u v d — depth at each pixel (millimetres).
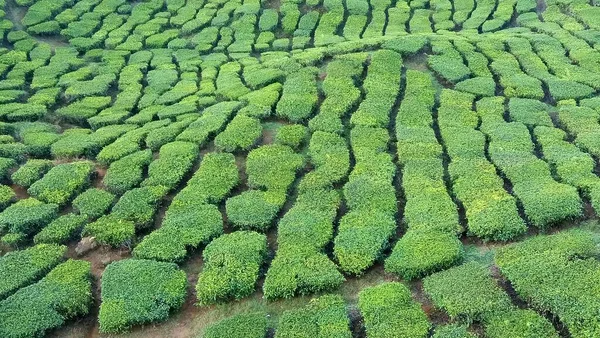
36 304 17328
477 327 15430
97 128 28844
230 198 21875
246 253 18797
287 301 17453
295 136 25453
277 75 30969
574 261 16609
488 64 31172
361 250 18500
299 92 28844
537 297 15617
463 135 24750
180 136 26234
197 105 29859
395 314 15859
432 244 18281
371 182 22000
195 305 17641
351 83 29250
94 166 25156
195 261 19547
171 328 16938
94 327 17281
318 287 17484
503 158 22812
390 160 23453
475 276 16766
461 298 15938
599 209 19344
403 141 24641
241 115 27562
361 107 27234
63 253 19766
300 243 19031
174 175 23453
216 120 27172
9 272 18734
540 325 14766
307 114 27109
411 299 16547
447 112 26672
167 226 20375
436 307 16203
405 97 28125
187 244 19609
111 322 16641
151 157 25203
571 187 20438
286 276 17703
